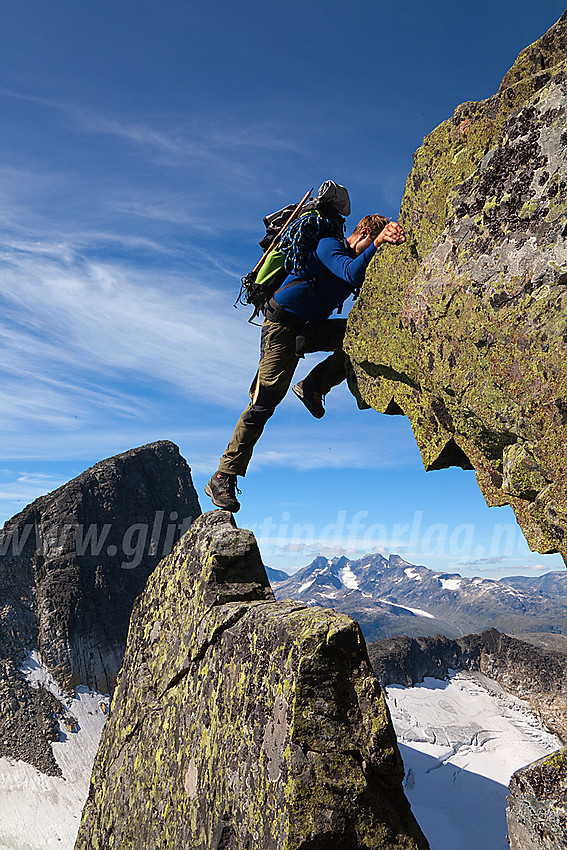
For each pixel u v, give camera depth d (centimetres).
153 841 427
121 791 501
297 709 318
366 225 417
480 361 289
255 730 348
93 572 9925
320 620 346
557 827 274
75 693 8538
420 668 11112
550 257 260
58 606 9350
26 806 6756
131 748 510
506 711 10212
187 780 407
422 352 330
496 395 284
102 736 584
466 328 295
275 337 472
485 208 293
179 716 448
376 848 295
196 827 378
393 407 402
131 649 580
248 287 481
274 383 488
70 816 6738
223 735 379
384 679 10556
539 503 276
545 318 258
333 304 452
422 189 349
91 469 11344
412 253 361
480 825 7300
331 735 314
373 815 302
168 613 520
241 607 428
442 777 8281
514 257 274
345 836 295
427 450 365
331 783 302
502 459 305
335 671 327
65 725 8031
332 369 492
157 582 569
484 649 11831
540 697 10588
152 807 443
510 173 284
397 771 314
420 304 323
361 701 325
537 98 279
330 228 435
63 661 8812
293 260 432
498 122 311
